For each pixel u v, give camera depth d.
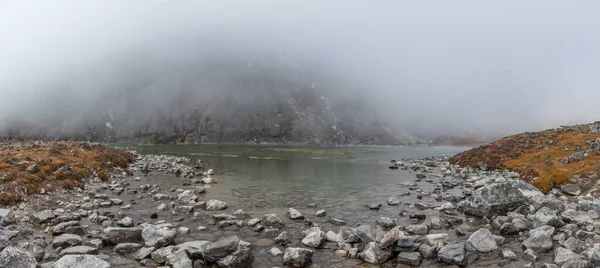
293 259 12.98
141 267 12.61
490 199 20.22
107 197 25.59
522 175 32.31
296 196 28.12
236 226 18.47
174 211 21.44
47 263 11.95
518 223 17.30
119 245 14.02
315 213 21.97
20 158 28.91
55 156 34.03
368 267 12.91
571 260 11.83
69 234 15.05
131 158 54.78
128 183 32.88
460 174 40.78
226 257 12.70
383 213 21.89
